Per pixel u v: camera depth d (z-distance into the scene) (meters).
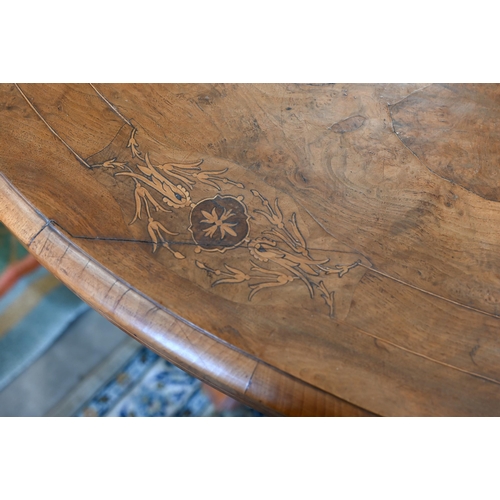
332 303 0.75
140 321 0.73
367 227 0.84
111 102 0.95
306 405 0.68
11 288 1.43
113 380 1.33
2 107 0.92
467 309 0.77
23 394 1.30
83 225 0.79
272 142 0.93
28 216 0.80
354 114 0.98
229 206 0.84
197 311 0.73
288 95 1.00
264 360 0.70
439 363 0.72
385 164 0.91
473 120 0.98
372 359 0.71
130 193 0.84
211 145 0.92
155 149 0.90
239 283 0.76
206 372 0.70
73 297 1.43
